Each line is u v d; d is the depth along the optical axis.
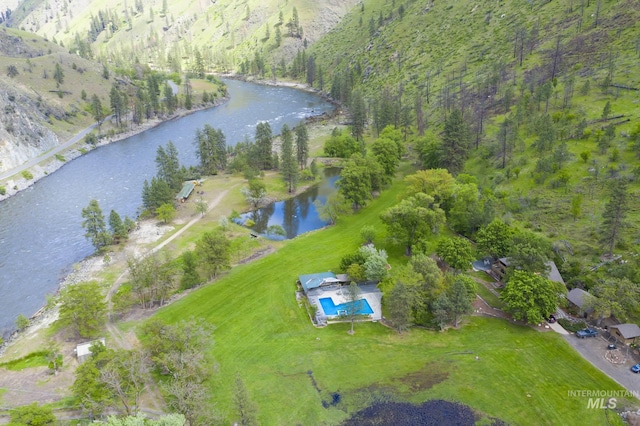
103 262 100.81
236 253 101.56
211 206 130.38
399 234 95.50
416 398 60.94
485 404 59.84
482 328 74.50
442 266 91.88
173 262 96.94
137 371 58.69
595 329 72.81
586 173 109.88
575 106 137.12
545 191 110.12
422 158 149.62
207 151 156.38
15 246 111.81
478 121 154.62
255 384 63.28
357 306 75.62
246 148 166.50
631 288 72.12
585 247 88.62
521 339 71.50
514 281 75.81
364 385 63.22
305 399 60.78
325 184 150.50
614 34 165.00
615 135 117.19
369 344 71.44
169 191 126.81
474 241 101.62
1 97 176.50
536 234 95.56
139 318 78.75
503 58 197.12
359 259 88.62
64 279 95.88
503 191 112.88
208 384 62.91
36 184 155.12
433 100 199.75
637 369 63.66
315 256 99.31
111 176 162.00
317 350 70.19
